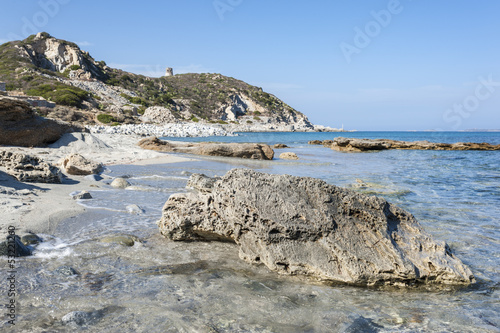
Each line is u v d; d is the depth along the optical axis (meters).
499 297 4.38
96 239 5.77
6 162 9.39
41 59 109.25
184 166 15.91
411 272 4.69
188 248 5.77
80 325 3.33
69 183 9.95
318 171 16.70
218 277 4.67
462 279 4.77
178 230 6.02
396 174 16.34
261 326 3.46
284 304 3.97
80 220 6.63
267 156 23.25
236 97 145.75
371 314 3.83
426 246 5.28
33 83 81.56
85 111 71.12
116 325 3.35
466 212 8.56
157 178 12.03
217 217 5.86
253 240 5.31
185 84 152.00
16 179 9.02
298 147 40.81
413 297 4.39
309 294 4.32
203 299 3.98
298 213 5.27
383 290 4.63
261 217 5.17
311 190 5.62
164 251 5.53
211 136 61.22
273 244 5.11
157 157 18.45
